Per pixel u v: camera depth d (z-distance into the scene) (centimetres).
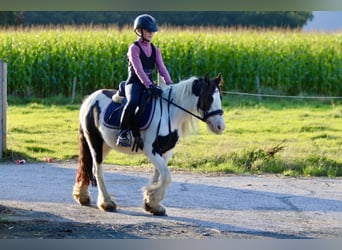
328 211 990
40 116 2086
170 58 2712
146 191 916
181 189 1139
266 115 2134
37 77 2619
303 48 2773
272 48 2795
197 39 2822
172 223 869
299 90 2697
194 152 1481
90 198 996
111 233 805
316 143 1611
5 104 1452
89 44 2692
